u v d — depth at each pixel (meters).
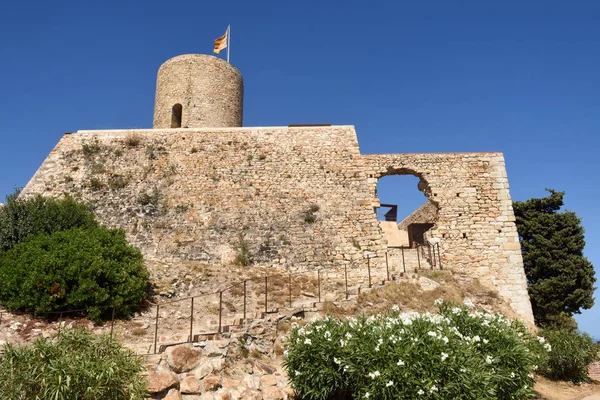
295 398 10.88
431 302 17.36
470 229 22.05
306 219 21.78
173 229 21.38
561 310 22.39
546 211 25.12
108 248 15.02
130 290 14.29
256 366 11.56
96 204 22.14
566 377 15.83
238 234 21.30
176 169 23.59
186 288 17.23
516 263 21.41
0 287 13.52
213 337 11.59
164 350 10.27
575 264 23.03
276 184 23.00
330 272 20.41
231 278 18.41
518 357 10.63
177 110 30.77
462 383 8.72
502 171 23.17
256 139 24.77
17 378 7.25
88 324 13.09
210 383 10.16
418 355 8.95
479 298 19.11
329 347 10.02
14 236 16.59
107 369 7.79
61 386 7.28
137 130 25.36
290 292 16.64
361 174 23.16
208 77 30.16
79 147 24.67
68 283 13.59
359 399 9.20
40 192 22.64
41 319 13.12
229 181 23.09
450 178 23.00
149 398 8.89
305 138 24.72
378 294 17.17
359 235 21.48
